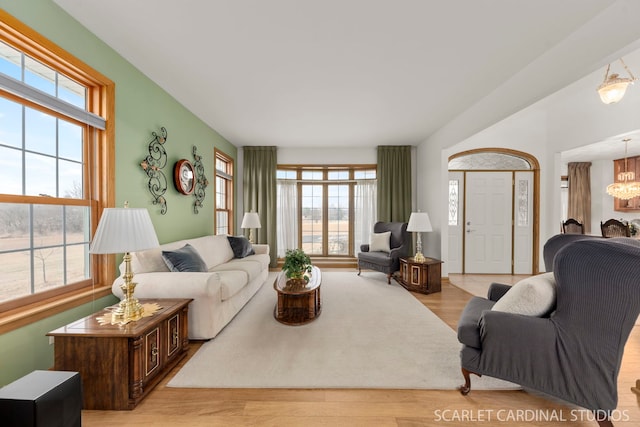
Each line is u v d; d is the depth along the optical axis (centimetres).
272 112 359
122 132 234
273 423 141
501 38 207
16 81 155
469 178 478
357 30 199
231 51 225
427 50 223
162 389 167
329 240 565
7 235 159
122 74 233
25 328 158
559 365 137
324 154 547
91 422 141
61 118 189
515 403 156
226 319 256
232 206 519
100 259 220
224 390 166
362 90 294
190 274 226
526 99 249
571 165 625
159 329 174
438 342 227
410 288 383
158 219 288
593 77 250
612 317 127
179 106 328
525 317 145
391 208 530
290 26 195
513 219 475
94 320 165
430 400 158
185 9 178
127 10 179
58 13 175
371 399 159
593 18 184
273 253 535
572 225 534
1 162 155
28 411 104
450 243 481
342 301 334
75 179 202
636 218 563
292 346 219
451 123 390
